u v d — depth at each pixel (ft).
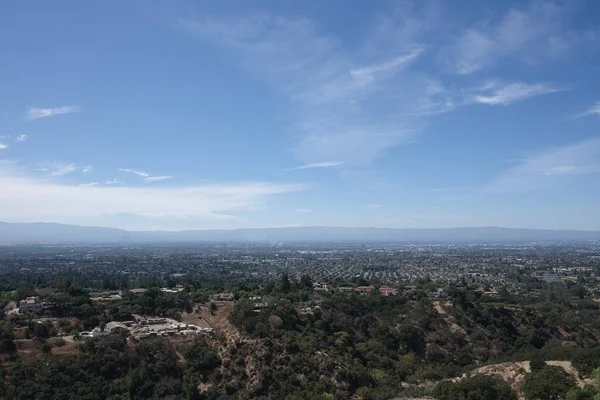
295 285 593.01
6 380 280.10
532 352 374.63
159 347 334.65
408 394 317.01
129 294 463.42
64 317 380.37
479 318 466.29
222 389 310.04
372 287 626.64
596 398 229.45
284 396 302.66
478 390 281.95
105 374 305.32
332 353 361.71
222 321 384.68
